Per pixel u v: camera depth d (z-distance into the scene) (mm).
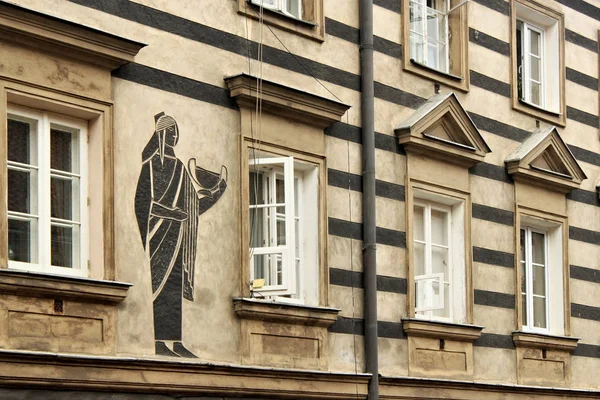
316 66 24250
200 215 21625
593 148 31422
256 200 22812
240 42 22812
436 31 27906
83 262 20109
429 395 25578
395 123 25828
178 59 21641
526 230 29438
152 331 20641
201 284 21484
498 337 27656
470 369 26688
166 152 21234
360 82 25125
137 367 20062
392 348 25000
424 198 26500
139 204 20703
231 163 22266
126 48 20438
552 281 29859
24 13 19062
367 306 24375
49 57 19625
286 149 23234
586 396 29812
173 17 21641
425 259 26422
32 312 18953
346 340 24000
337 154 24391
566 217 30000
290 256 22359
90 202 20266
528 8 29969
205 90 22016
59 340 19250
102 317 19891
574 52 31266
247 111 22547
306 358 23094
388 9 26078
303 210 23875
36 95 19406
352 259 24391
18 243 19422
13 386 18500
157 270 20828
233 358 21859
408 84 26297
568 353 29625
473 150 27109
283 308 22562
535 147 28812
